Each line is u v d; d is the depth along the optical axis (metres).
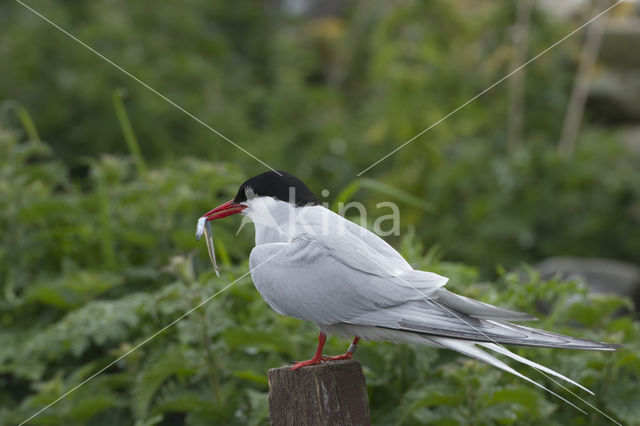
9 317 8.27
